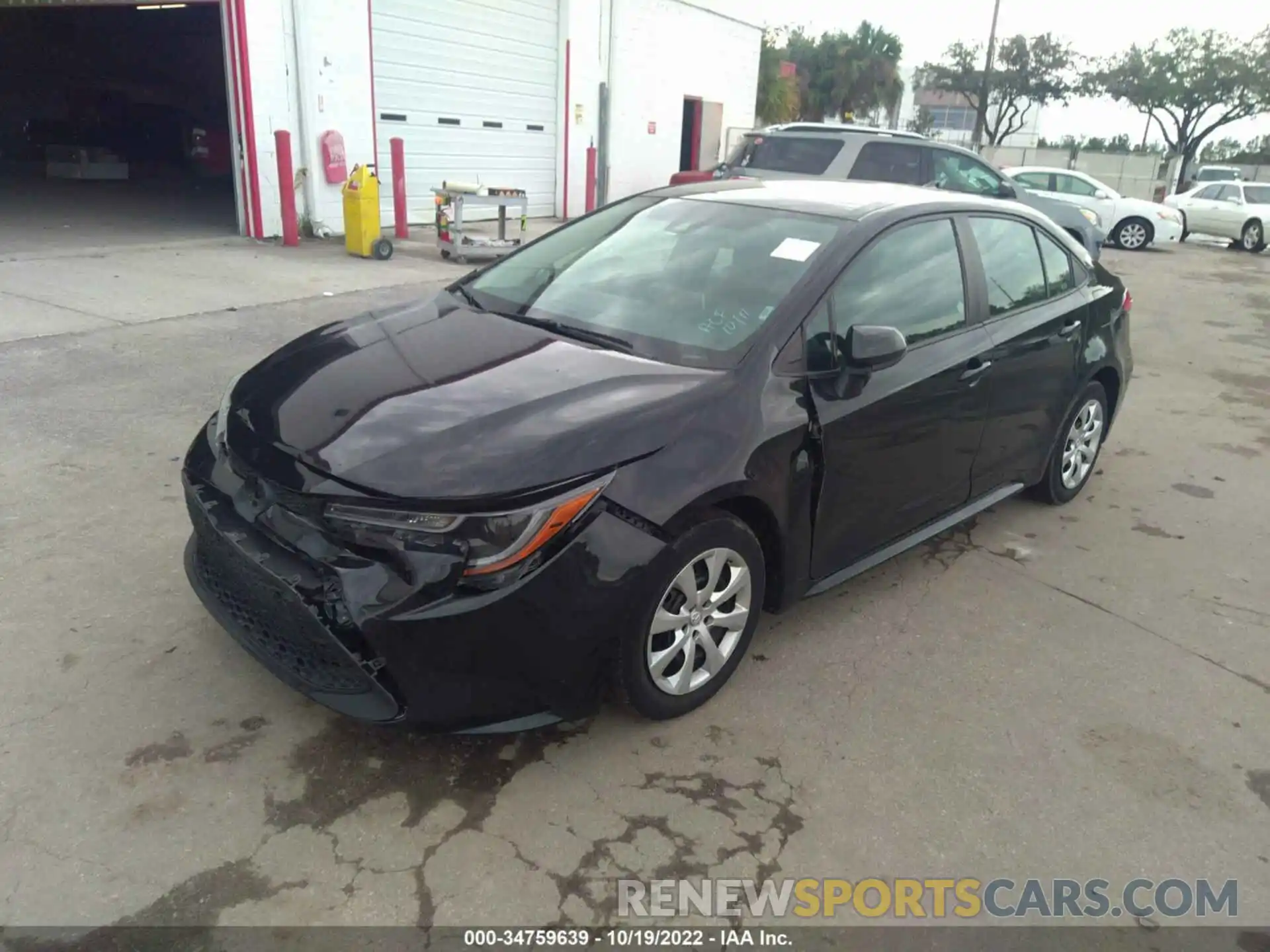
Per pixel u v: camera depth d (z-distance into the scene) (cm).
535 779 276
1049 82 5094
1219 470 583
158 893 230
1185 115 4909
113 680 305
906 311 368
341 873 239
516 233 1351
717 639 315
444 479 250
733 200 398
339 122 1223
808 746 300
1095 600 409
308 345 342
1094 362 481
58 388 562
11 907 223
